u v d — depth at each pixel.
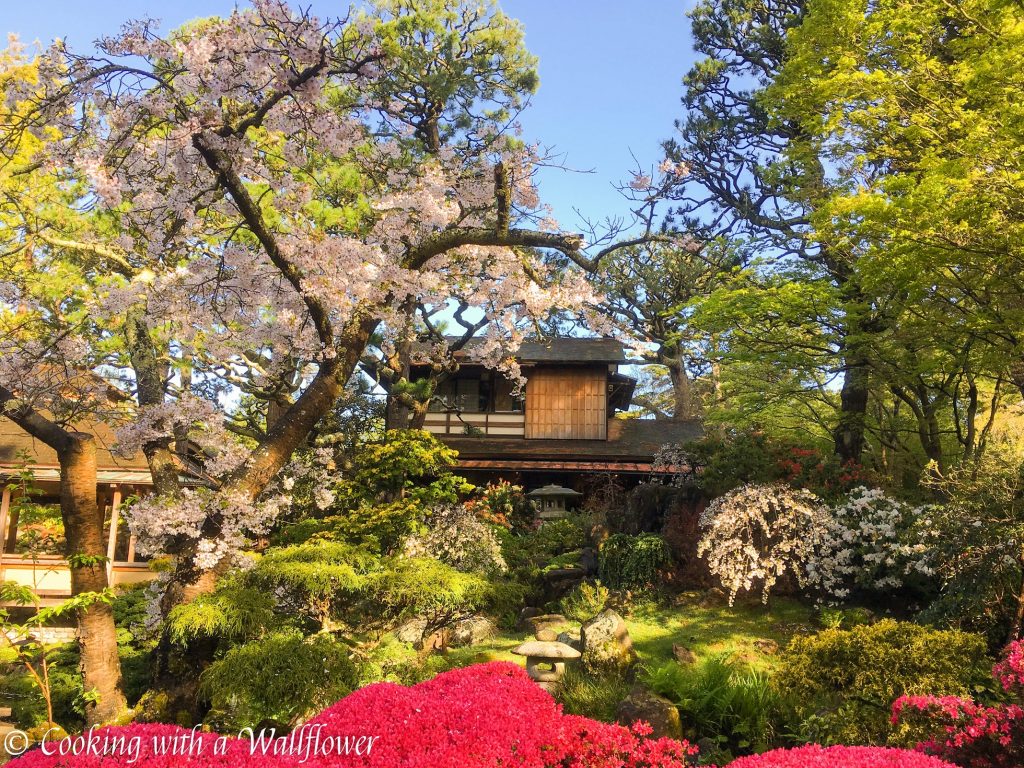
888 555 10.28
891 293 13.80
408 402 17.59
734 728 7.16
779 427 19.06
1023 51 10.75
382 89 15.14
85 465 9.77
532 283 8.51
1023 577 7.88
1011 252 10.51
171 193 8.70
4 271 10.84
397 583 8.64
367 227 12.30
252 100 8.52
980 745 5.23
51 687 9.80
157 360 11.50
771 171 16.28
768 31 21.19
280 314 9.41
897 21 12.70
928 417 15.77
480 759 4.48
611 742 5.31
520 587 10.92
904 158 13.86
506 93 20.11
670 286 25.42
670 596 11.44
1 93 9.10
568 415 22.98
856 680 6.65
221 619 8.06
